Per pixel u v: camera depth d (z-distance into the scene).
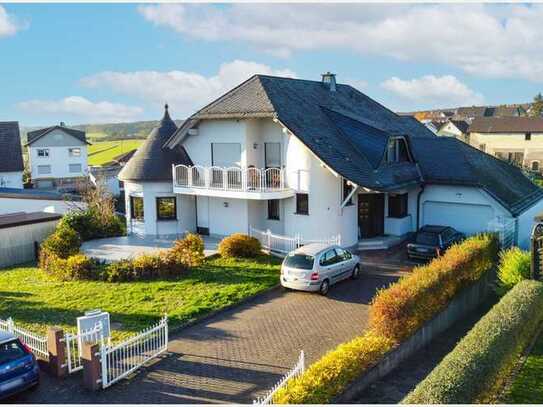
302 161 24.45
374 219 27.12
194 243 22.27
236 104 26.02
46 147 70.44
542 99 139.75
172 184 27.48
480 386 9.51
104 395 11.66
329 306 17.41
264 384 12.06
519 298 13.88
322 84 32.44
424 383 9.21
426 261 22.98
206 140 27.05
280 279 19.44
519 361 12.99
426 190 27.30
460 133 89.06
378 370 12.25
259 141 26.17
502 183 27.89
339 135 26.62
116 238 27.75
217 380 12.29
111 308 16.91
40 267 22.62
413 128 34.56
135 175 27.20
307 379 10.34
